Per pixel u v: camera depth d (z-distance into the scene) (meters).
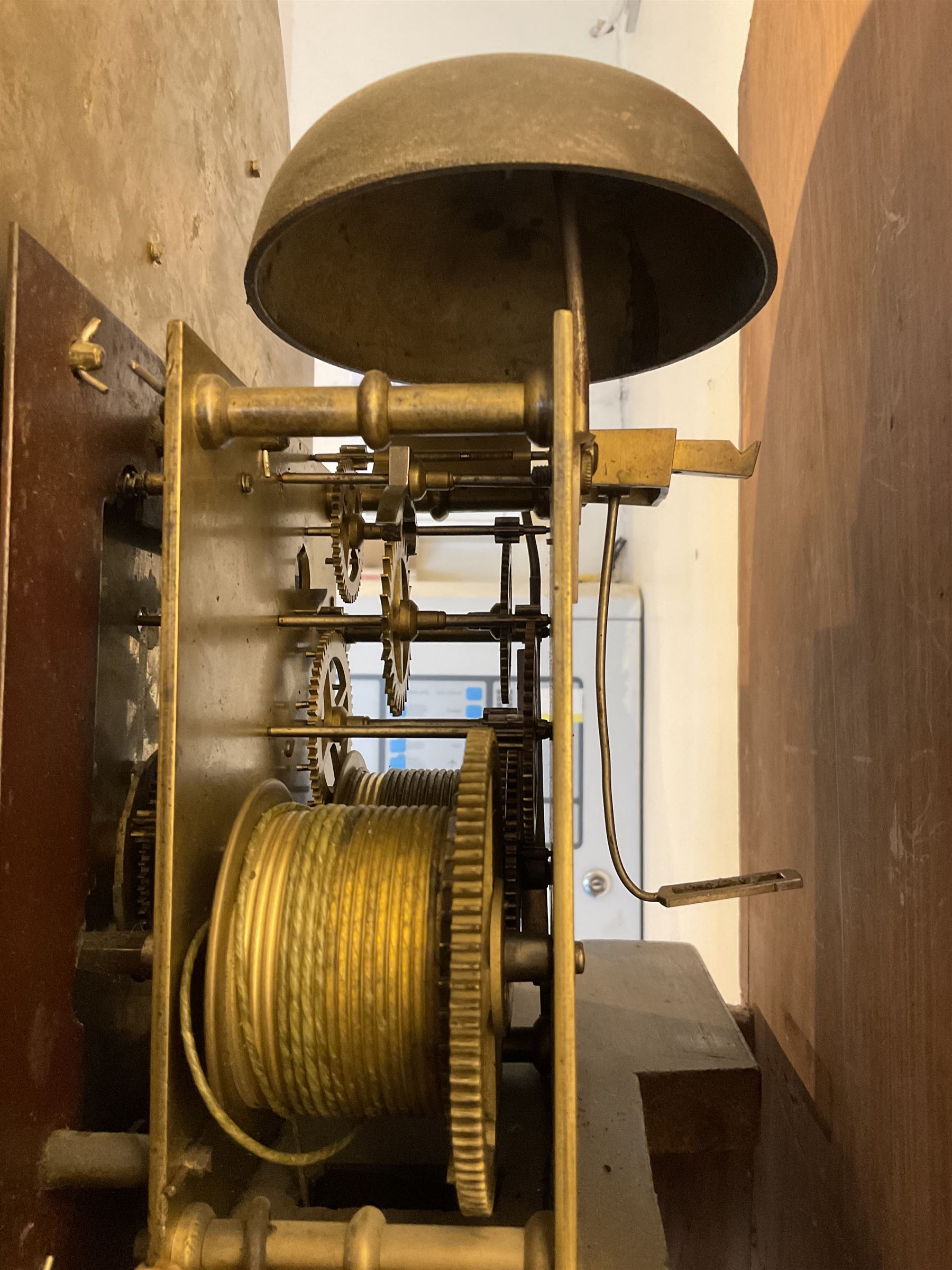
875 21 1.51
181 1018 1.03
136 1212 1.29
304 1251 0.98
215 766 1.19
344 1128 1.51
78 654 1.20
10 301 1.06
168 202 1.82
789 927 2.03
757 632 2.40
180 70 1.88
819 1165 1.76
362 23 4.68
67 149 1.42
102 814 1.31
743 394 2.61
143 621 1.39
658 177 1.01
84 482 1.21
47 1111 1.10
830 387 1.75
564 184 1.29
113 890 1.30
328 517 1.89
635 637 4.65
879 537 1.49
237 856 1.14
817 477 1.85
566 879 0.94
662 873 4.03
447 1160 1.43
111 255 1.57
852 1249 1.57
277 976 1.09
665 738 3.99
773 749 2.21
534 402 1.05
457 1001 0.95
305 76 4.84
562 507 0.97
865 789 1.55
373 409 1.06
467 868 0.99
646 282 1.51
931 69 1.28
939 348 1.26
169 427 1.06
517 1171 1.41
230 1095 1.10
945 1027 1.23
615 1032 2.11
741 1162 2.28
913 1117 1.33
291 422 1.10
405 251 1.52
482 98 1.00
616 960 2.52
